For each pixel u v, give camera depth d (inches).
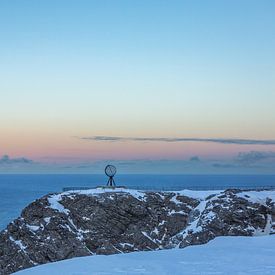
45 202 2458.2
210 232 2174.0
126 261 1186.0
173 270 1072.2
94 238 2316.7
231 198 2394.2
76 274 1035.9
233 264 1142.3
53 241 2271.2
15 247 2304.4
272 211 2300.7
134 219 2421.3
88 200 2470.5
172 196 2588.6
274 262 1168.2
